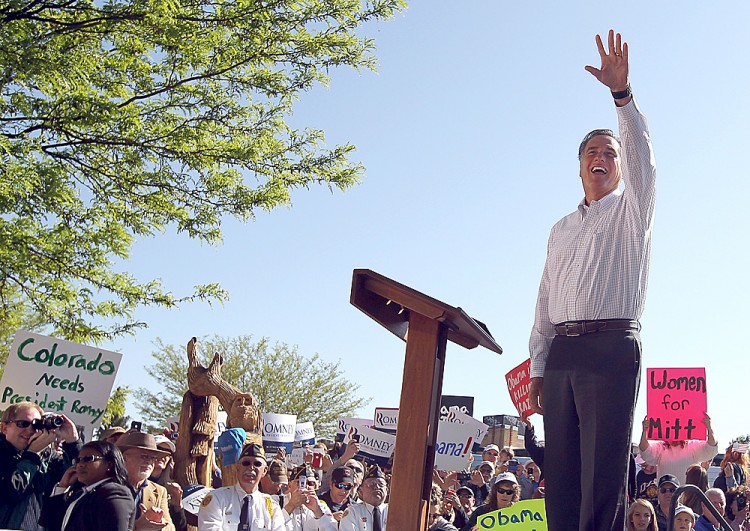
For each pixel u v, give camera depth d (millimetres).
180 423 8219
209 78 11852
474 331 3760
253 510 6578
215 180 12062
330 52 11711
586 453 3672
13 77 10930
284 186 12141
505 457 12141
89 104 11000
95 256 11570
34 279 11523
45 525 5238
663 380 10047
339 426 13773
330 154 12297
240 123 12195
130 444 6031
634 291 3744
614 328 3740
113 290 11719
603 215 3877
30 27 10930
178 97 11711
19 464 5625
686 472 9008
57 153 11477
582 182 4031
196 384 8219
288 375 38625
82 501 4898
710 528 8023
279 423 12258
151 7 10750
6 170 10727
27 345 7988
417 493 3596
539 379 4188
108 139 11406
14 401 7871
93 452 5105
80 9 11062
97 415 8125
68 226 11555
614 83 3629
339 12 11688
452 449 11992
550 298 3992
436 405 3842
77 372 8109
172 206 11938
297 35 11734
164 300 11953
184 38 11242
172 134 11562
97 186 11781
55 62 10836
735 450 10383
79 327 11516
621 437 3621
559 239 4008
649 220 3744
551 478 3814
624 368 3678
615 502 3586
